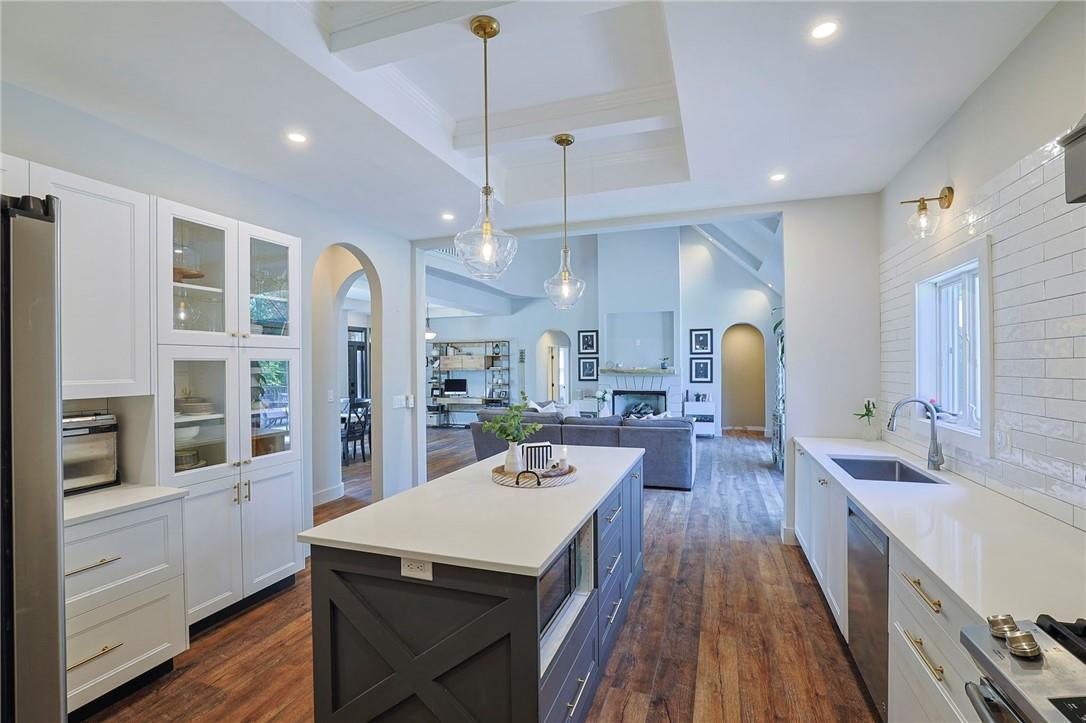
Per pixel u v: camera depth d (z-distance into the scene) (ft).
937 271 9.00
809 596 10.05
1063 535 5.56
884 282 11.84
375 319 15.40
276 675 7.65
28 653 3.67
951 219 8.41
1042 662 2.98
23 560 3.65
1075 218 5.57
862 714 6.73
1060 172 5.77
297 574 11.30
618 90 9.15
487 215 7.95
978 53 6.64
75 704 6.55
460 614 5.26
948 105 8.02
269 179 11.02
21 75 6.91
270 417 10.38
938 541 5.42
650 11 6.98
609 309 34.30
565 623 6.13
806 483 11.35
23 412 3.66
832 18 5.91
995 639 3.27
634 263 33.76
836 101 7.88
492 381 39.14
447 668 5.25
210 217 9.07
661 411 34.14
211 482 9.00
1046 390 6.11
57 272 3.86
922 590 4.95
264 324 10.32
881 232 12.00
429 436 34.09
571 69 8.44
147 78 7.02
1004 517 6.19
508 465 8.54
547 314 37.40
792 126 8.70
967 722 4.08
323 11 6.86
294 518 10.70
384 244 15.52
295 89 7.32
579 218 14.48
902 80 7.30
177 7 5.58
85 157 8.01
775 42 6.37
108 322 7.50
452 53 7.95
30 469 3.68
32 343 3.71
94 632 6.80
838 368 12.45
